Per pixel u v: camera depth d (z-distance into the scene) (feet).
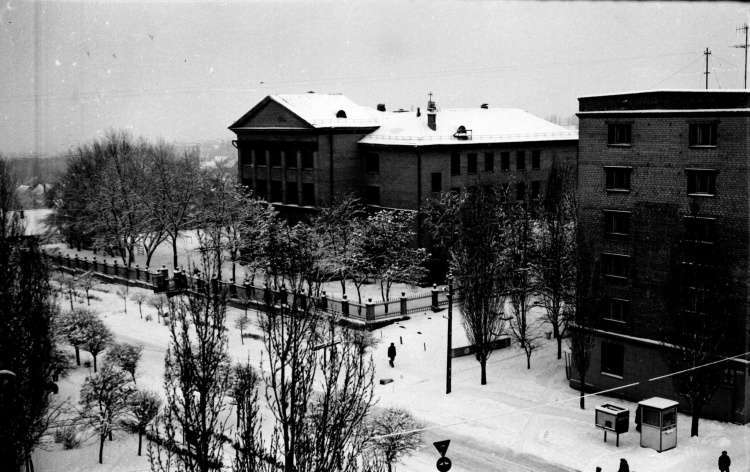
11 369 100.78
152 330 181.57
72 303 200.54
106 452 113.19
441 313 187.42
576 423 124.77
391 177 230.89
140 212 256.32
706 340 116.78
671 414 114.11
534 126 257.14
